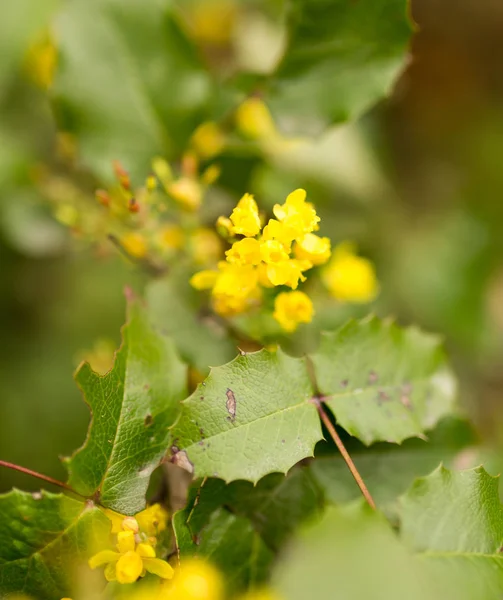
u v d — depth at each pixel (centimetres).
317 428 37
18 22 53
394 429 39
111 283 59
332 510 36
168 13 46
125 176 42
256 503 38
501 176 71
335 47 44
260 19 69
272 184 53
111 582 36
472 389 63
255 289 40
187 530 36
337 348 39
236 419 36
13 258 58
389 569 35
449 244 66
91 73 46
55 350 57
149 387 38
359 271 46
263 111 51
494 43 78
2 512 36
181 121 47
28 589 36
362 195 59
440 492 37
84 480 36
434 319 63
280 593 35
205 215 47
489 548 37
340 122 44
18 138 53
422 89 76
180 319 43
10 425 54
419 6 78
